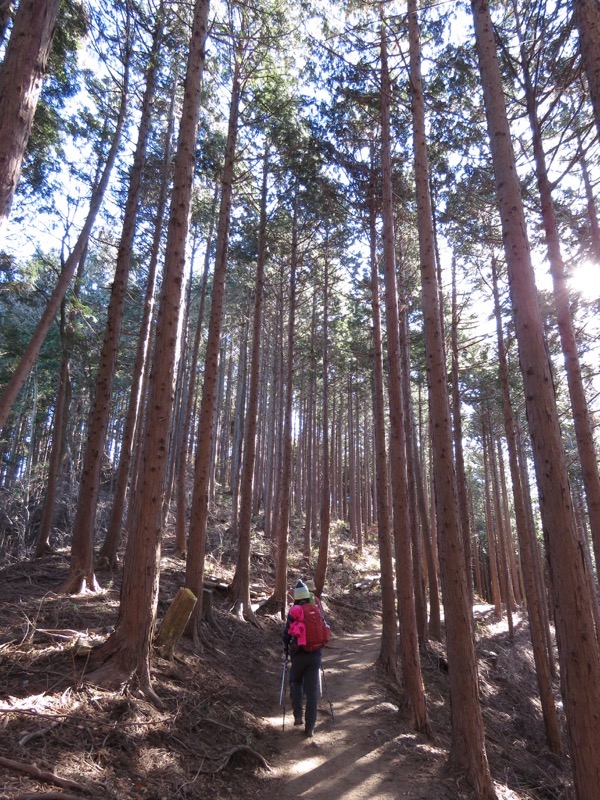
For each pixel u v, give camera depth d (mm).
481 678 14805
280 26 10586
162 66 11734
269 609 13180
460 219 11523
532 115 7645
